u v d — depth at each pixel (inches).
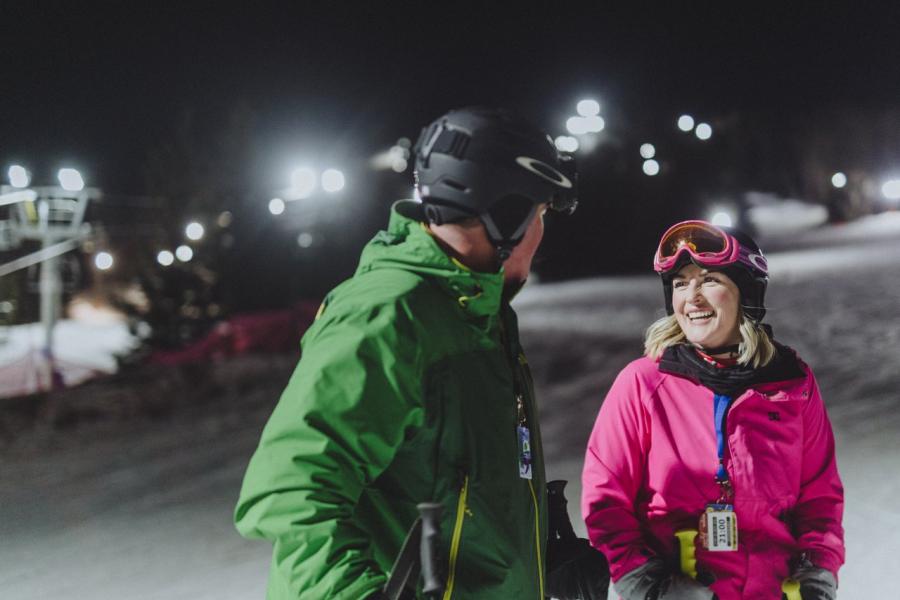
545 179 66.3
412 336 61.8
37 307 1120.2
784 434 89.4
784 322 478.3
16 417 544.1
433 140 66.2
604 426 95.1
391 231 68.2
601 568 79.2
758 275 91.7
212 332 700.7
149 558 251.9
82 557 265.0
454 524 63.9
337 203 823.1
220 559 240.1
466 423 64.2
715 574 87.5
